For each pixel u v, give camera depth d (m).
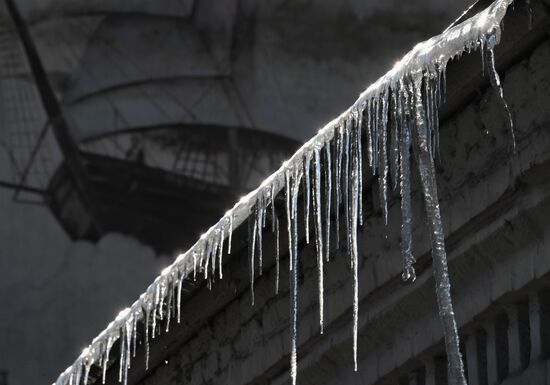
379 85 13.49
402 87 13.05
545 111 12.83
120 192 77.50
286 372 18.05
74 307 75.06
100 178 77.31
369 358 16.52
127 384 21.31
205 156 78.94
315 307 17.00
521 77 13.17
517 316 13.97
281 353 17.78
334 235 16.31
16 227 75.31
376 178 15.17
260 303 18.22
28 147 76.69
